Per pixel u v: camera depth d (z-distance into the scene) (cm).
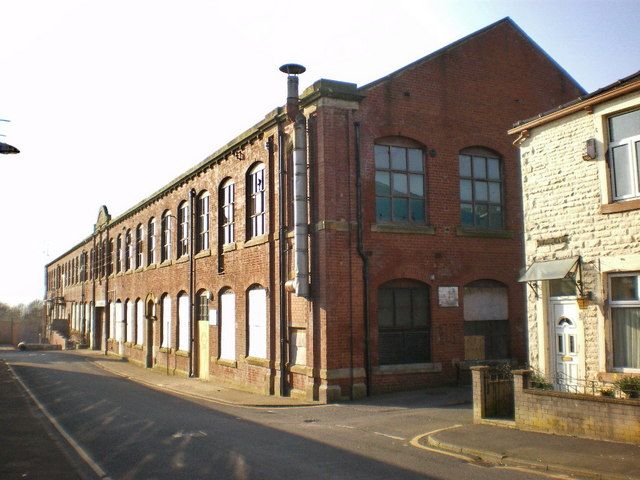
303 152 1762
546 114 1315
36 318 10244
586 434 1053
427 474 879
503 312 2014
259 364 2041
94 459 1024
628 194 1178
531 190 1363
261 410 1623
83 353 4594
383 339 1795
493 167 2070
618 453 935
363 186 1794
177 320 2953
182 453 1050
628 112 1188
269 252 1995
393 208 1858
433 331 1862
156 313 3291
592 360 1209
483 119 2041
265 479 862
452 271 1916
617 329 1186
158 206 3328
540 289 1340
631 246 1152
